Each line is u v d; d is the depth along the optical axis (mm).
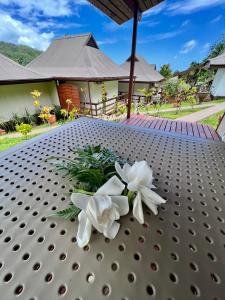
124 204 549
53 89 7062
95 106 6828
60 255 480
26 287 411
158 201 568
